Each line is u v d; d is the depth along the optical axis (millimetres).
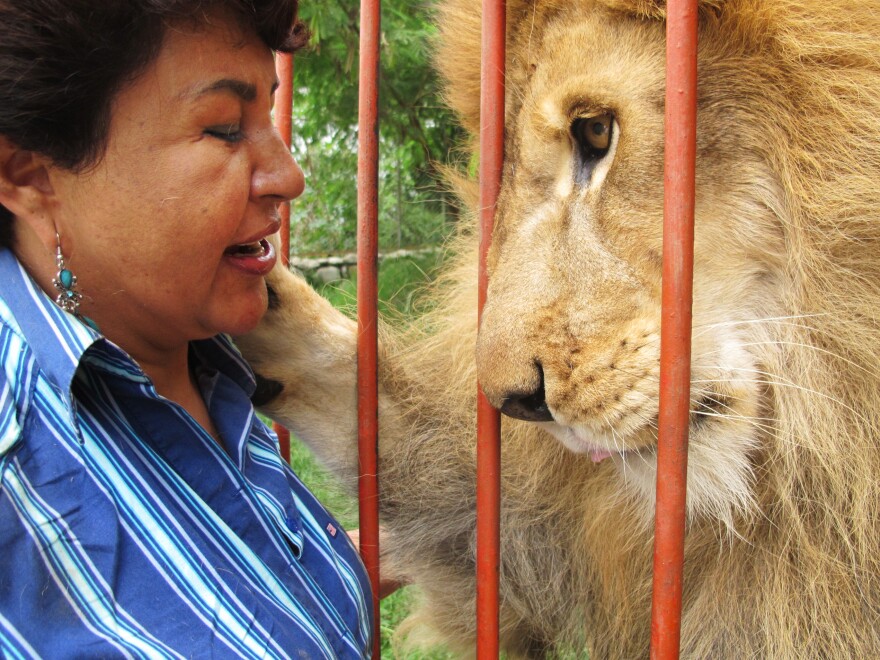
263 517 506
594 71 615
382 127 2172
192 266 480
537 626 854
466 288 846
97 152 443
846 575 636
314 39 1795
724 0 609
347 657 513
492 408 581
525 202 646
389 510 821
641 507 725
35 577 400
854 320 622
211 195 468
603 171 621
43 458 418
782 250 633
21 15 403
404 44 1863
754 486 653
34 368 430
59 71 415
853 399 632
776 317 642
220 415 554
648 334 597
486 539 573
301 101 2277
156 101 445
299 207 3135
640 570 750
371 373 627
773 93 613
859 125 608
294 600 491
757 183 623
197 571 448
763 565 667
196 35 445
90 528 421
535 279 612
